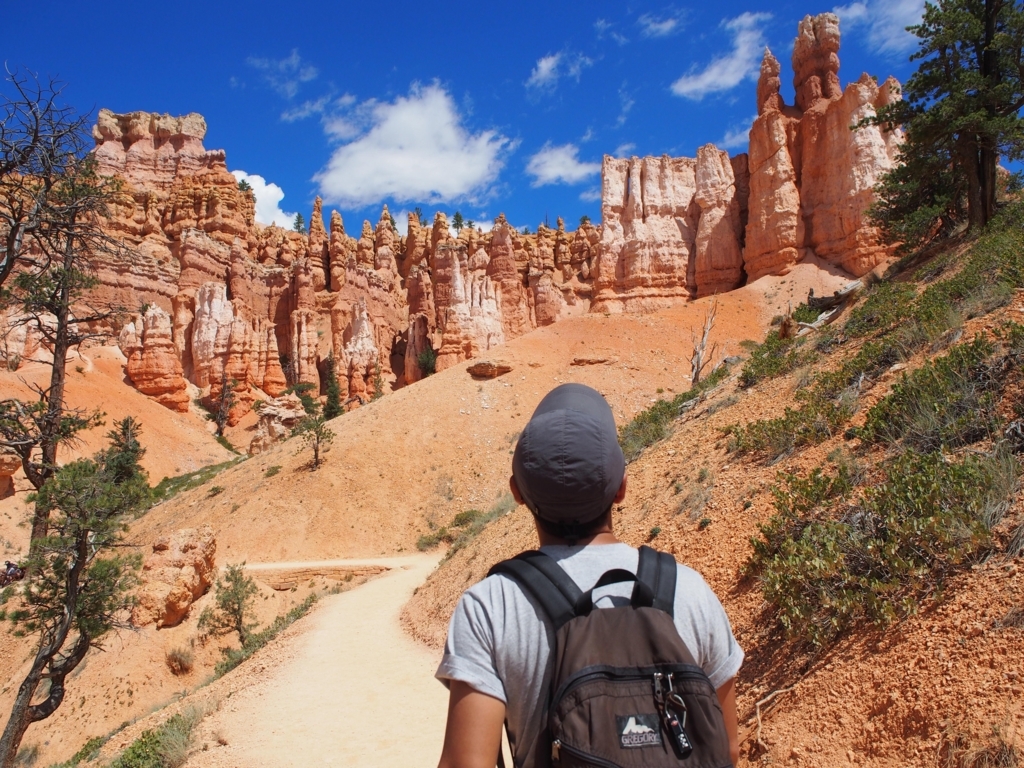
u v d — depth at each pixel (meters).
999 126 20.67
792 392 13.08
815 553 6.45
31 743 20.38
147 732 11.95
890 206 29.77
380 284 107.38
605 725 1.61
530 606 1.88
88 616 15.55
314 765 9.89
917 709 4.57
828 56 71.56
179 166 119.06
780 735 5.33
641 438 18.19
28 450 16.83
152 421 67.69
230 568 27.09
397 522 44.28
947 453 6.98
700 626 1.94
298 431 55.47
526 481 2.14
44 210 16.50
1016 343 7.91
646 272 74.81
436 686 13.17
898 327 12.32
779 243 67.69
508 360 60.75
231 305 88.12
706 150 78.19
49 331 17.77
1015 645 4.43
